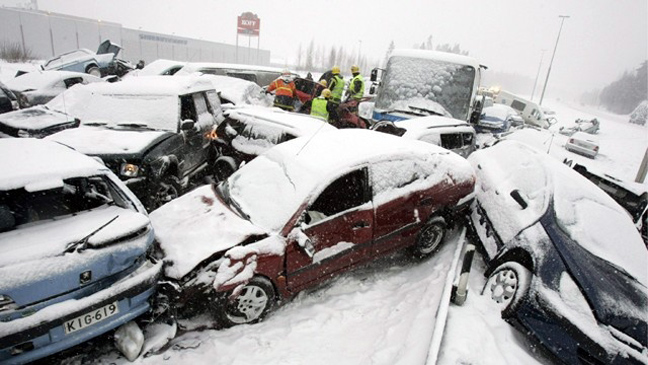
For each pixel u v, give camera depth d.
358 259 4.70
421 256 5.45
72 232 3.26
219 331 3.90
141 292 3.39
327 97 9.71
